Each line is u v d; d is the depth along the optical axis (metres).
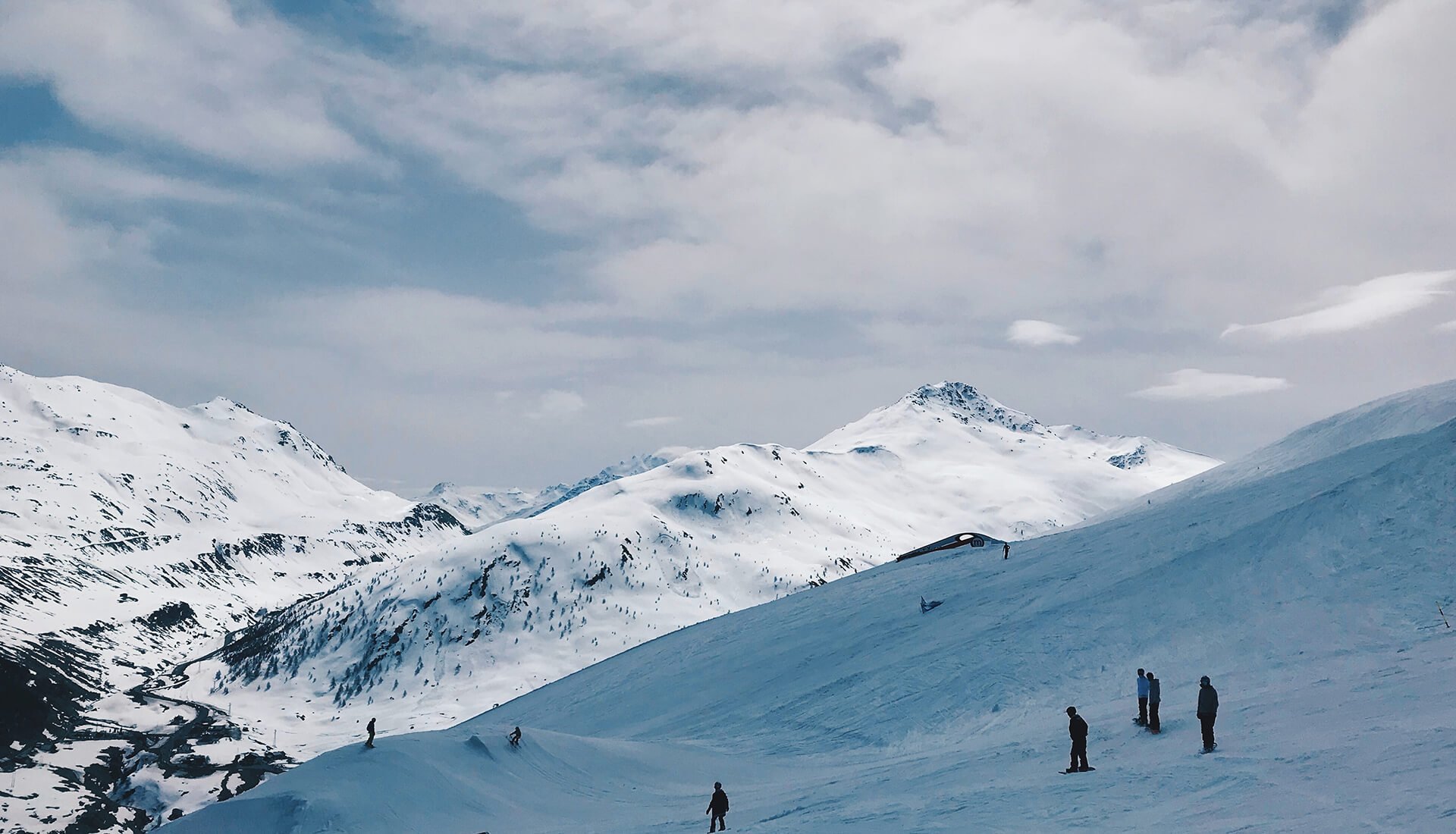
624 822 34.12
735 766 49.41
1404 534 43.47
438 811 37.44
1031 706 44.22
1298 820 15.77
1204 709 23.16
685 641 106.62
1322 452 82.94
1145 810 18.89
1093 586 58.50
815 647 75.81
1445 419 71.94
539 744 47.78
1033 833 18.86
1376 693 25.36
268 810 35.88
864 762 44.06
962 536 109.12
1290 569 45.50
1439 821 13.98
